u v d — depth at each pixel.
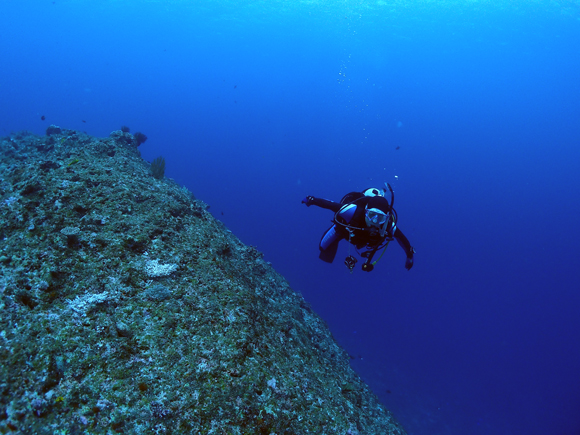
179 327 3.06
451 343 61.91
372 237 3.02
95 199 4.24
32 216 3.66
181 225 4.51
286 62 84.06
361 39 54.53
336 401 3.72
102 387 2.41
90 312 2.89
